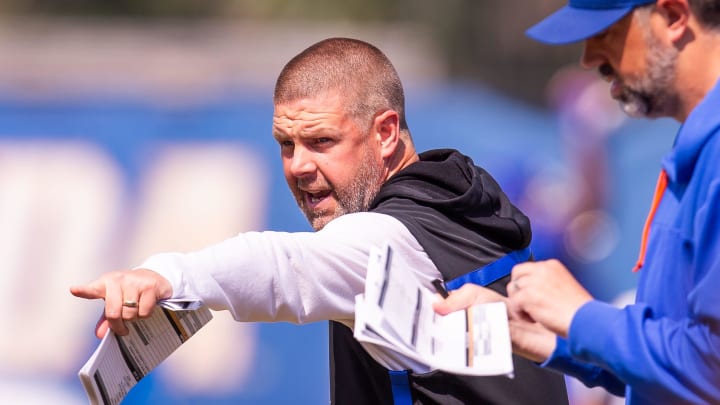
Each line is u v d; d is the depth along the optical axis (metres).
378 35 49.94
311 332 27.02
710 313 7.59
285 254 9.30
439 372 10.12
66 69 37.66
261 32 49.16
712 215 7.80
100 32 47.38
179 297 8.66
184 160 29.17
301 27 56.22
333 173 10.87
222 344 26.67
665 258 8.36
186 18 66.12
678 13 8.34
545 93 55.53
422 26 60.84
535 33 8.88
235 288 8.98
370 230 9.84
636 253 29.66
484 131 31.97
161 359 9.05
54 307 27.39
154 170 28.98
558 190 29.84
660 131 31.33
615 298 29.27
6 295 27.38
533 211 29.25
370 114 10.97
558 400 10.97
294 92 10.85
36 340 27.11
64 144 29.19
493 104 36.19
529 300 8.39
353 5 62.06
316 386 26.72
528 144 31.48
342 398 10.66
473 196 10.57
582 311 8.16
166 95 32.38
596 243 29.36
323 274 9.46
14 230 28.03
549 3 60.72
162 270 8.70
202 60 40.00
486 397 10.30
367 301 8.21
